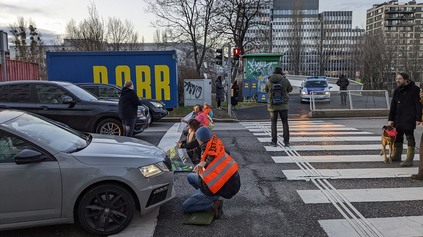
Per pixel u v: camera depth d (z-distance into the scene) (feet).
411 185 19.04
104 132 30.68
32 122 14.87
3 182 12.16
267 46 144.97
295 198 17.19
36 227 13.93
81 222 13.05
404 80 22.02
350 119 52.16
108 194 13.28
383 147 24.03
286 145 30.04
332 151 27.86
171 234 13.34
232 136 36.06
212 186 14.16
